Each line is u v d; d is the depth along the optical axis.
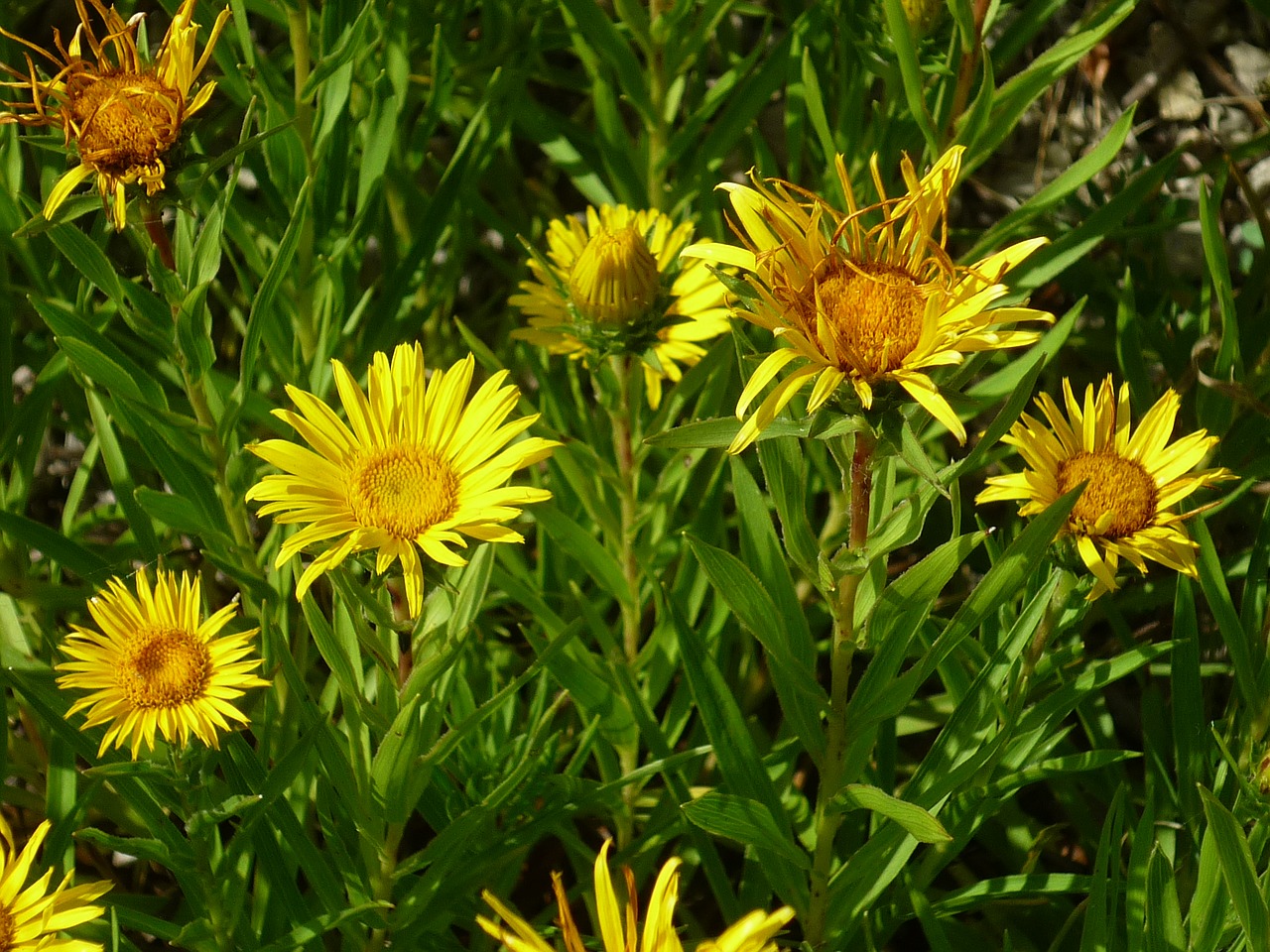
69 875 0.38
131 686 0.38
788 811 0.46
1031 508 0.40
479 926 0.44
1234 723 0.44
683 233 0.48
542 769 0.44
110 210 0.39
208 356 0.41
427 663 0.37
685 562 0.47
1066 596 0.40
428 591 0.40
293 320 0.48
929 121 0.44
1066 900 0.45
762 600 0.38
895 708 0.38
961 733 0.41
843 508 0.47
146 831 0.45
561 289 0.44
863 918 0.42
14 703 0.46
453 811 0.43
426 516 0.37
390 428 0.37
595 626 0.45
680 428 0.36
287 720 0.43
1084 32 0.44
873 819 0.44
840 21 0.48
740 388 0.48
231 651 0.38
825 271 0.36
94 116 0.39
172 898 0.47
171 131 0.39
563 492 0.48
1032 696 0.46
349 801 0.39
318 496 0.37
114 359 0.42
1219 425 0.46
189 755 0.38
